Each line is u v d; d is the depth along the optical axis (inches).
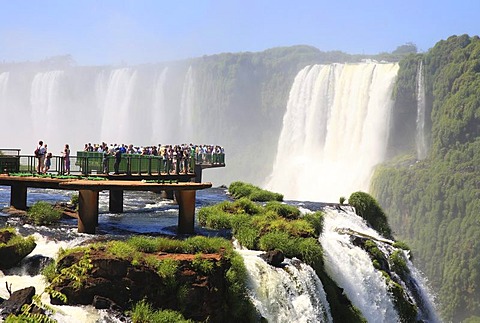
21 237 856.9
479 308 3481.8
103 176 1252.5
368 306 1102.4
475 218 3636.8
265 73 5452.8
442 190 3806.6
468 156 3909.9
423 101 4173.2
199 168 2017.7
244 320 823.7
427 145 4178.2
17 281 781.9
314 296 920.9
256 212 1223.5
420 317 1250.6
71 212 1212.5
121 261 756.6
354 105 4175.7
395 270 1244.5
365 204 1526.8
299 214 1222.9
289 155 4439.0
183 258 810.8
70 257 773.9
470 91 4001.0
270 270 895.1
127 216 1284.4
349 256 1135.6
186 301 774.5
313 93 4355.3
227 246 890.1
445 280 3619.6
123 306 741.9
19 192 1184.8
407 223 3887.8
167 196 1676.9
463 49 4156.0
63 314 702.5
